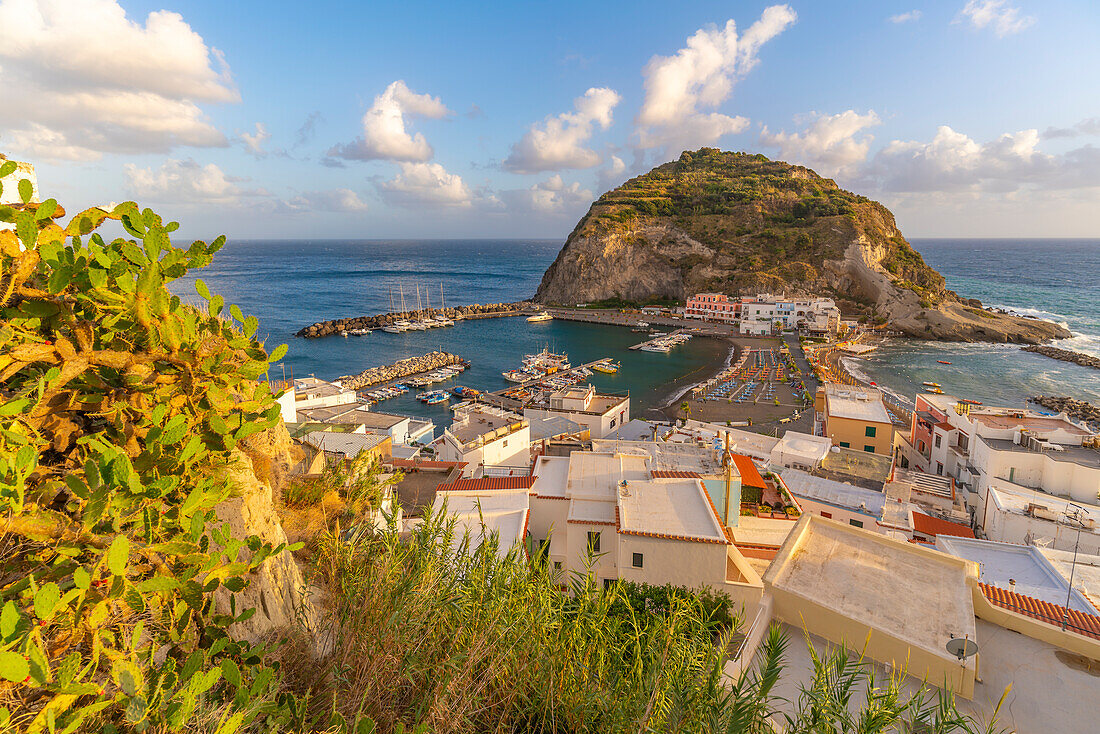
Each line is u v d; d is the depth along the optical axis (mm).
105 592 2754
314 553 6285
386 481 7922
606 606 5418
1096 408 72125
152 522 3047
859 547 11320
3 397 3258
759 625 9578
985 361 100500
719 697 4590
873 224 154750
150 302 3652
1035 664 8914
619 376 94500
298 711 3402
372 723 3488
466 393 80562
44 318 3494
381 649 4391
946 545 20969
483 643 4613
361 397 79750
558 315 150875
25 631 2354
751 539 21516
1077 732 7820
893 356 104750
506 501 20469
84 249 3686
